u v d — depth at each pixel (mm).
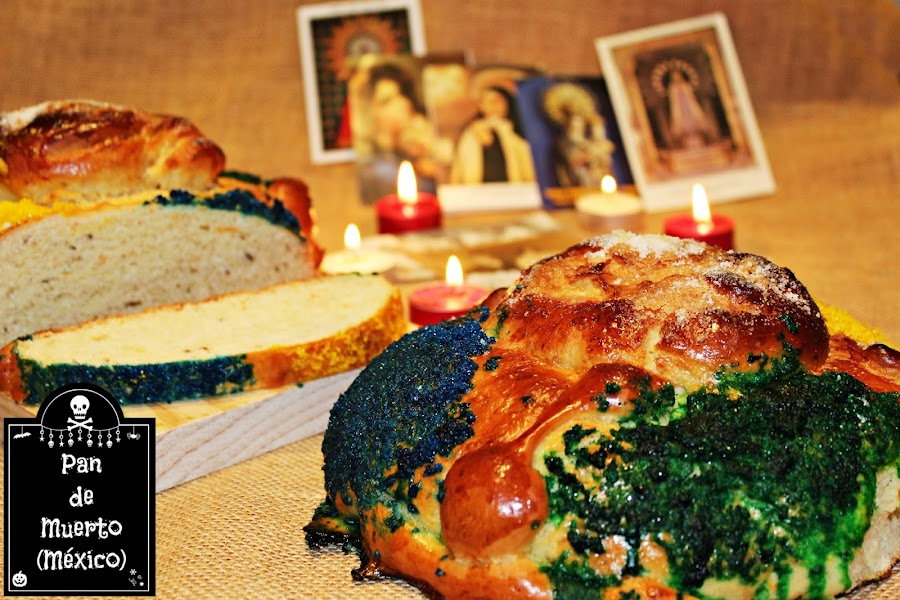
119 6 936
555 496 448
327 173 938
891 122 945
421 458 479
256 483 602
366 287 695
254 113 949
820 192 906
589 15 975
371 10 958
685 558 435
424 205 869
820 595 454
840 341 525
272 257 729
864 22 964
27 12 923
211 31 948
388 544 491
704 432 448
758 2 969
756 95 964
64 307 690
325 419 634
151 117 703
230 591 523
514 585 446
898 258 803
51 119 679
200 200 698
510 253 817
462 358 512
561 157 917
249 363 622
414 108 928
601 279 511
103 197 686
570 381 475
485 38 975
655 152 921
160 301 711
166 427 598
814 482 448
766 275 502
